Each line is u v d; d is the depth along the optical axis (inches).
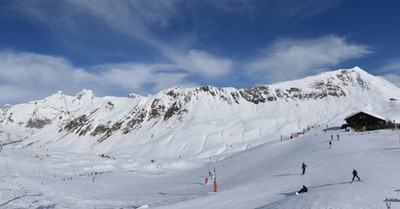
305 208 978.1
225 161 3410.4
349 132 3125.0
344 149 2208.4
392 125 3112.7
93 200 1758.1
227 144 6003.9
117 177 2866.6
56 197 1754.4
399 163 1497.3
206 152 5506.9
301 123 6879.9
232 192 1513.3
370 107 4881.9
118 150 7165.4
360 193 1082.1
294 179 1585.9
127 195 1967.3
